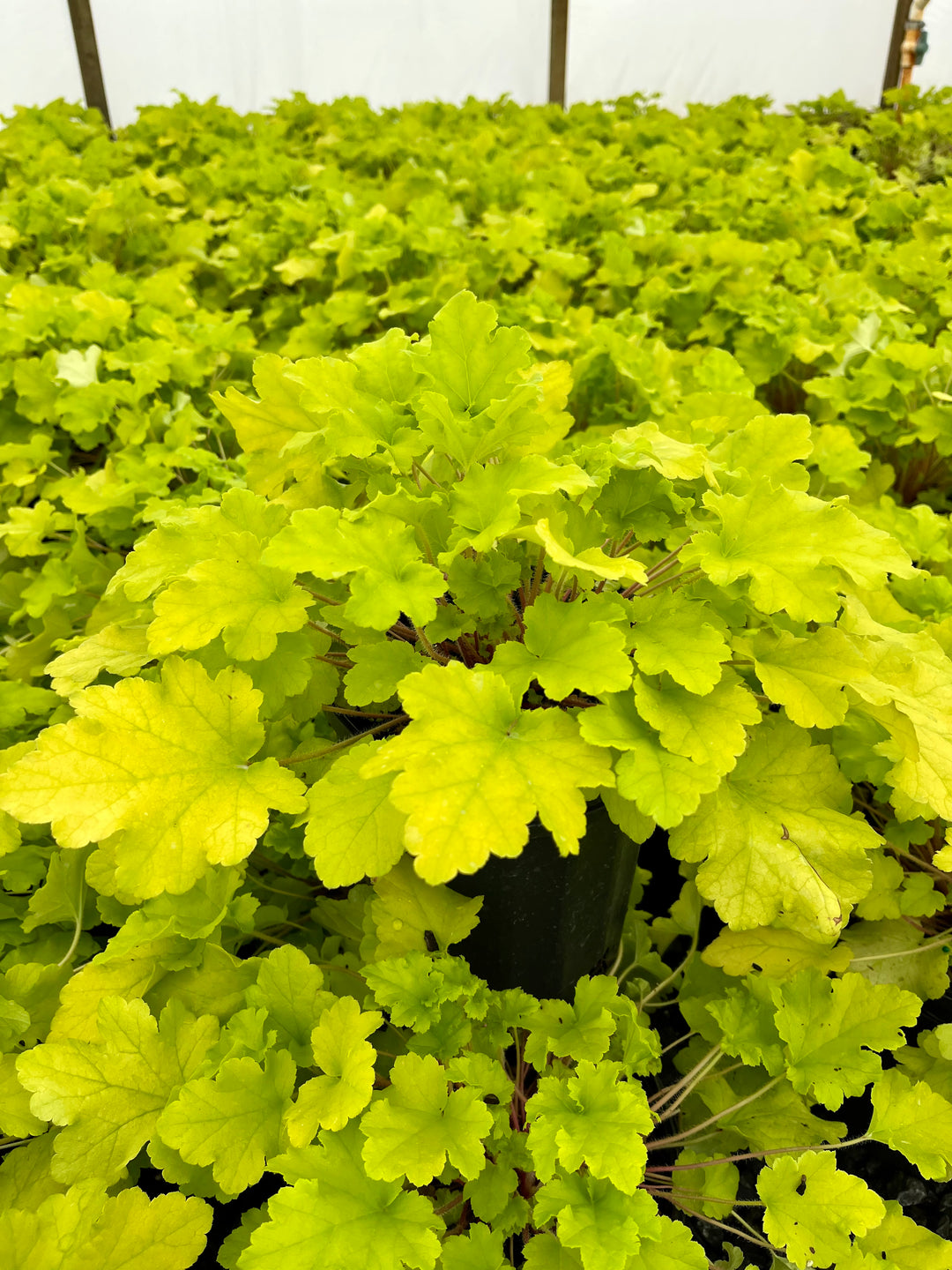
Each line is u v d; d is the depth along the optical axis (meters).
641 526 0.55
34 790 0.42
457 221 1.51
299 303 1.29
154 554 0.53
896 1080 0.48
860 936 0.63
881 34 2.71
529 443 0.61
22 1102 0.47
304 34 2.62
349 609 0.45
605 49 2.75
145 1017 0.47
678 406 0.77
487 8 2.62
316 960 0.60
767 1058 0.50
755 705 0.46
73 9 2.39
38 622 0.83
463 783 0.40
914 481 1.10
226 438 1.02
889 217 1.59
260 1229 0.39
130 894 0.52
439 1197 0.50
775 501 0.49
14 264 1.44
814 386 1.01
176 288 1.17
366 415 0.55
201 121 2.05
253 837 0.44
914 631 0.64
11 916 0.60
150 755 0.45
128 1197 0.41
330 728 0.68
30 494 0.99
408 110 2.25
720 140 2.04
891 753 0.53
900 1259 0.45
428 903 0.52
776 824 0.48
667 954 0.70
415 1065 0.45
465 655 0.56
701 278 1.22
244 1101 0.44
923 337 1.26
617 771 0.43
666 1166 0.53
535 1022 0.50
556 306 1.13
